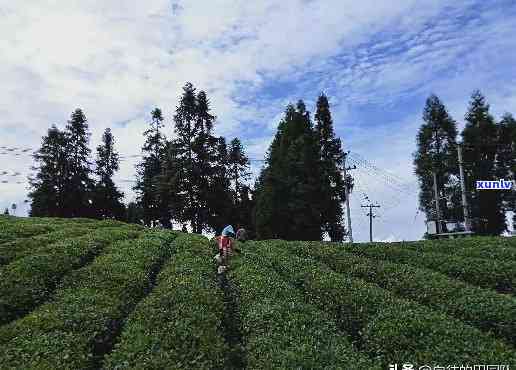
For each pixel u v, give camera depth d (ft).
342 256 86.58
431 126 225.97
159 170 257.34
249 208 276.00
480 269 74.33
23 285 59.98
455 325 45.62
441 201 231.30
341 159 209.36
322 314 53.52
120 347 43.65
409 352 40.57
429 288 62.69
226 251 82.38
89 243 88.07
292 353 39.91
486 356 38.14
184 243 105.91
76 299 56.29
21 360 40.04
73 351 42.80
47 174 234.38
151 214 259.60
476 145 220.02
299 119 208.54
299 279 70.59
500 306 52.54
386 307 52.85
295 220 186.19
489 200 213.66
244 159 290.76
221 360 41.75
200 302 55.52
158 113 263.90
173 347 42.50
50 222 131.44
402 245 104.94
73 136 247.09
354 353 41.68
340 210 203.31
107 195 259.19
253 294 60.54
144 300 57.88
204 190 222.89
